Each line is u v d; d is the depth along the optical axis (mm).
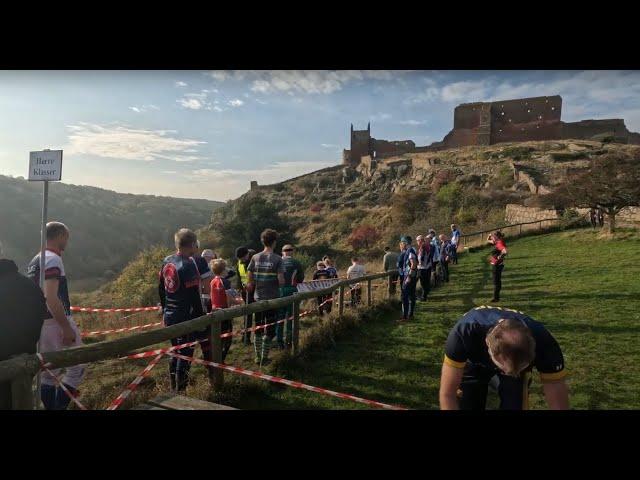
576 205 22828
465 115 94188
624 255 15867
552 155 55375
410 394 4992
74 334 4023
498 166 60406
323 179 100500
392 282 11188
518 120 88062
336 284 7926
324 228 69312
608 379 5328
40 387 3797
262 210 54625
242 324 9109
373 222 63125
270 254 6527
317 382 5379
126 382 5332
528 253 19016
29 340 2941
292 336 6309
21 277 2979
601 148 57656
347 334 7742
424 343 7152
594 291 10633
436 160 75625
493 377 2805
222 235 56219
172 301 4883
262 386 5027
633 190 19719
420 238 10953
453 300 11000
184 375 4898
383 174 84562
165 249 24234
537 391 4938
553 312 8930
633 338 6957
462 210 46062
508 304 10008
